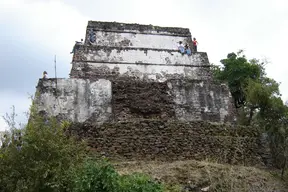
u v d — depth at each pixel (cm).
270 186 1093
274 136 1441
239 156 1398
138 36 2233
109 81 1698
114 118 1589
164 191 894
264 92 1591
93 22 2214
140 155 1315
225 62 2327
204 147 1390
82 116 1588
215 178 1048
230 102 1767
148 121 1414
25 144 792
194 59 2147
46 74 1794
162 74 2062
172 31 2302
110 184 738
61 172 777
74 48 2122
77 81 1655
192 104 1709
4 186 751
